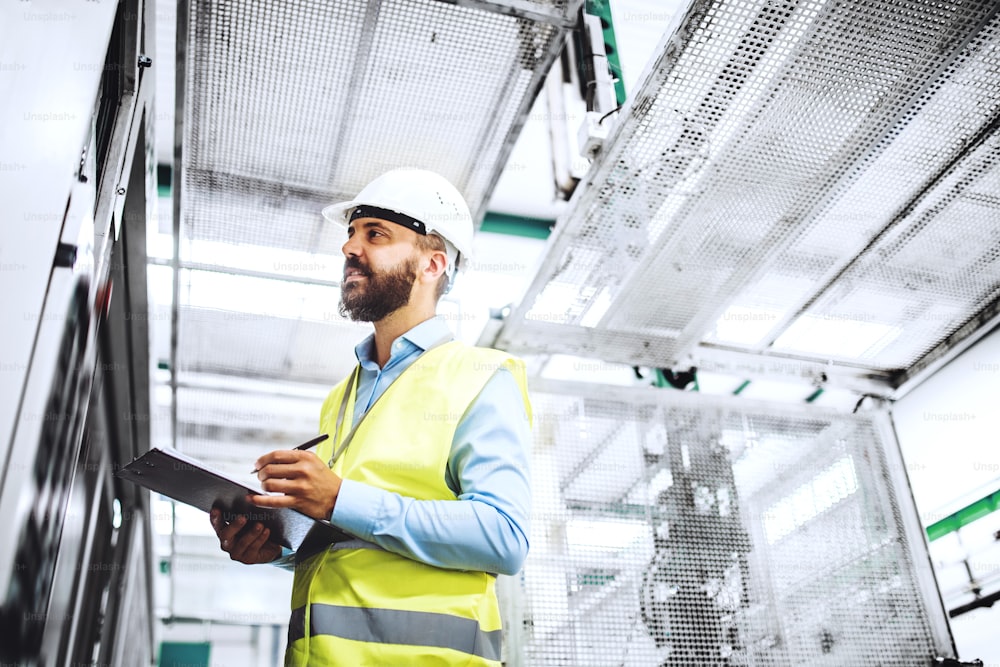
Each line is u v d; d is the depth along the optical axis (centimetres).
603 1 274
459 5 225
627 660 273
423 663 125
